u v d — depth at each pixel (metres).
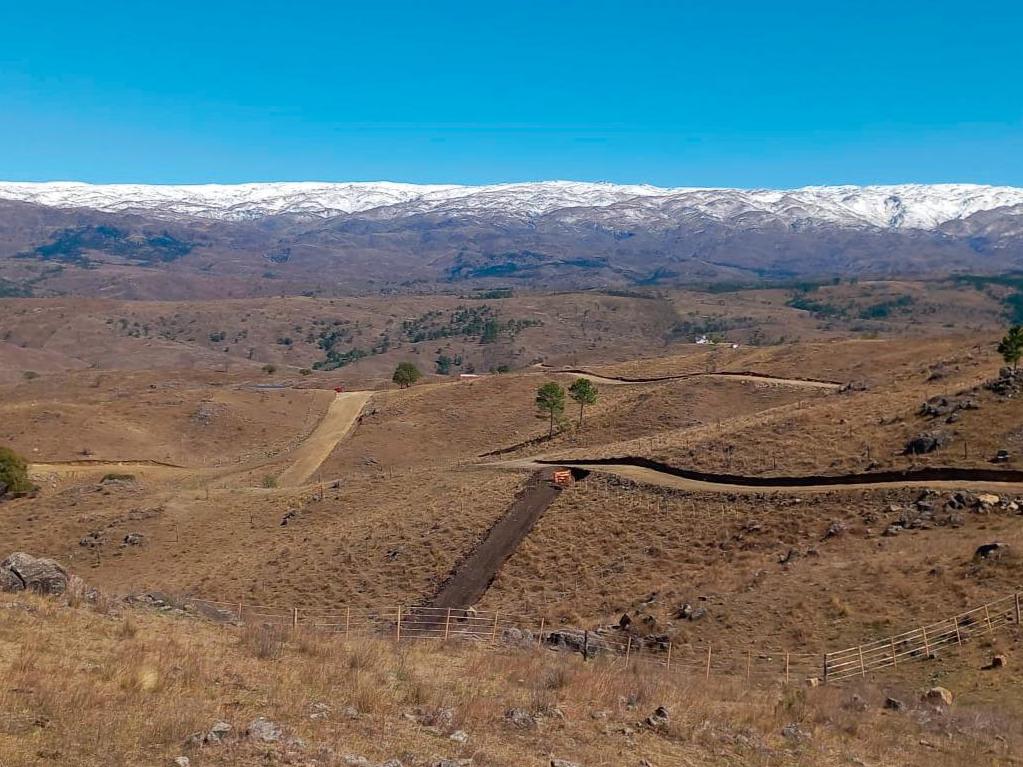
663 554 47.50
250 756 11.97
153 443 122.19
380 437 120.69
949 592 33.19
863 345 127.69
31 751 11.09
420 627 41.06
